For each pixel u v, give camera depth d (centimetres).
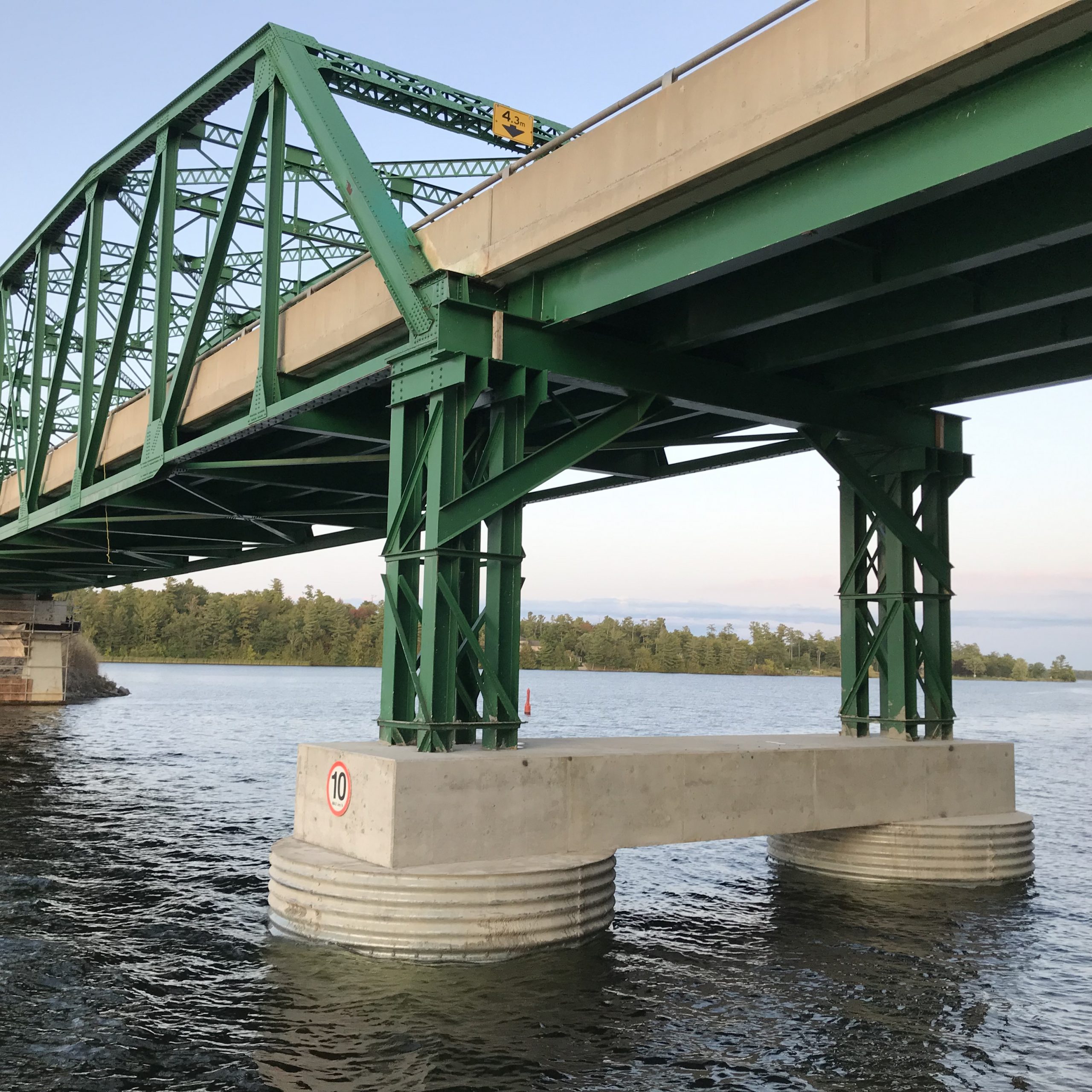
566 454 1493
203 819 2438
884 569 1923
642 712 9162
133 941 1359
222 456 2255
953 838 1725
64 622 7788
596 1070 963
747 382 1658
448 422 1420
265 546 3544
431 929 1212
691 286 1299
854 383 1731
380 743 1452
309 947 1266
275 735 5297
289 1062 968
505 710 1430
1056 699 18325
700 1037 1048
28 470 3172
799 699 14000
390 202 1552
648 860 2011
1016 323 1528
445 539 1387
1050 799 3375
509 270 1446
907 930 1460
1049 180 1133
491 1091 914
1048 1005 1174
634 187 1254
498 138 2084
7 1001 1130
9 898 1595
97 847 2047
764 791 1562
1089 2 879
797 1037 1059
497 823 1308
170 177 2280
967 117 1012
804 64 1091
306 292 1836
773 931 1450
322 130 1638
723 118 1163
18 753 3981
